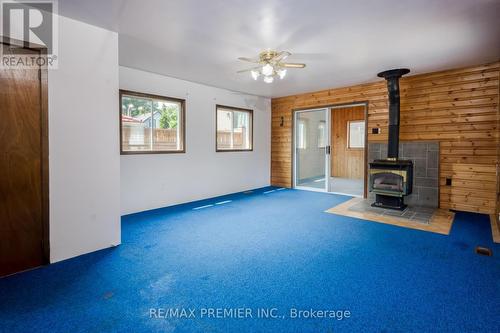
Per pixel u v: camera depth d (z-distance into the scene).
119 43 3.39
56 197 2.71
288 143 7.00
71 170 2.80
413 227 3.81
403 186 4.61
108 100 3.04
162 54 3.79
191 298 2.12
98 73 2.95
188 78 5.09
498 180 4.19
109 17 2.72
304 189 6.84
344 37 3.21
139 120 4.70
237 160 6.42
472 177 4.48
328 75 4.90
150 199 4.80
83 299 2.10
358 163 8.63
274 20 2.79
